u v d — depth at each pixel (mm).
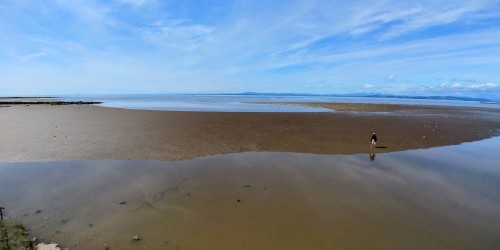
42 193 11781
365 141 22609
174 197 11555
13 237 8266
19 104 70688
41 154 17594
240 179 13719
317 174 14562
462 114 49062
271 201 11250
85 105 69875
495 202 11391
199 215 10070
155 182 13172
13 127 27594
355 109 56875
